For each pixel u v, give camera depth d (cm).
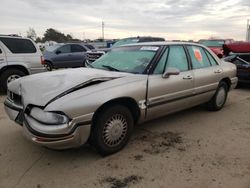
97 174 328
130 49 484
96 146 357
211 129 483
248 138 441
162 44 466
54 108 308
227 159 366
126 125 385
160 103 425
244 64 861
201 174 328
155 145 411
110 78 372
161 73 429
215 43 1872
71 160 362
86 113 326
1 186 304
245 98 749
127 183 310
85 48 1530
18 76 807
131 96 375
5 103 398
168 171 335
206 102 571
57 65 1434
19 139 430
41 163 355
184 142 423
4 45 779
